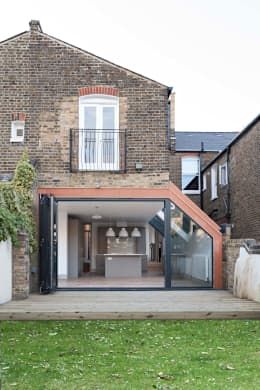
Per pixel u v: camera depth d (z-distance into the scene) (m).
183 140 25.14
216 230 14.09
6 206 9.83
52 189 13.60
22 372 5.28
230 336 7.32
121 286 14.16
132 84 13.83
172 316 8.88
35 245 12.62
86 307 9.52
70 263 18.58
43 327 8.06
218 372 5.27
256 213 15.33
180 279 13.94
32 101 13.69
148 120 13.77
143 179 13.73
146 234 23.38
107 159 13.74
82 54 13.83
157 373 5.23
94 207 15.93
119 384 4.80
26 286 11.46
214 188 21.30
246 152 16.50
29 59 13.76
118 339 7.10
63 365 5.60
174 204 13.93
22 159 12.55
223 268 13.98
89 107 13.80
